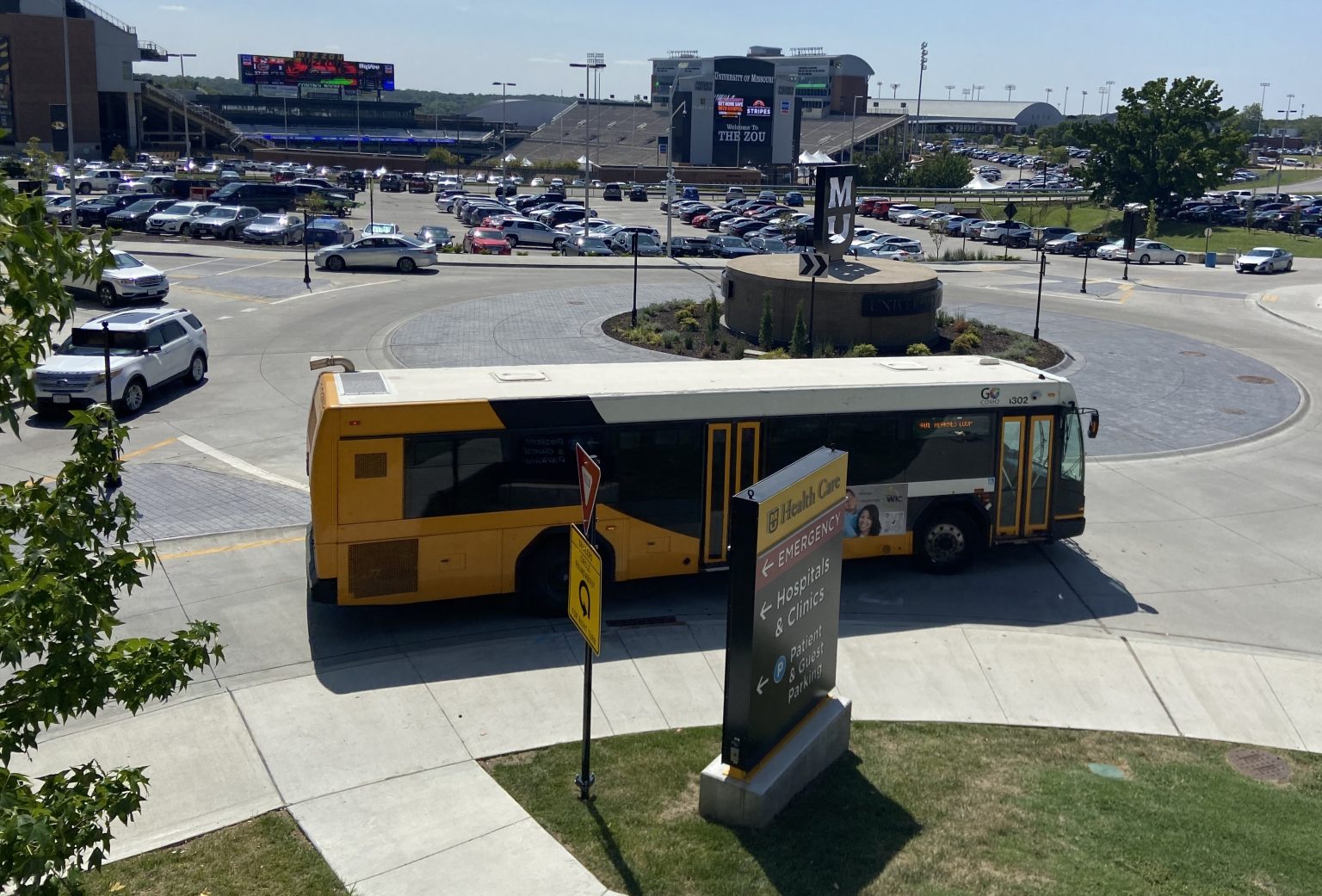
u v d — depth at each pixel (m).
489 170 124.06
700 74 137.00
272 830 8.77
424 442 12.41
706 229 74.44
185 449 19.97
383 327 32.22
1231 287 48.69
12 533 6.16
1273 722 11.27
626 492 13.26
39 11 106.12
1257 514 17.84
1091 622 13.54
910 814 9.08
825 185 31.27
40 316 5.84
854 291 29.42
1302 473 20.25
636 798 9.30
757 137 136.75
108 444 6.34
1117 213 84.56
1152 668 12.28
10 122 106.44
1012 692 11.66
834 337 29.86
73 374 20.98
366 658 11.96
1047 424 14.84
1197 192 77.69
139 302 34.41
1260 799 9.61
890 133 157.12
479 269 47.56
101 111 119.25
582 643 12.48
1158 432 23.02
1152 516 17.61
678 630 12.91
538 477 12.90
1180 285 49.34
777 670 9.06
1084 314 39.59
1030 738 10.69
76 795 5.50
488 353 28.89
